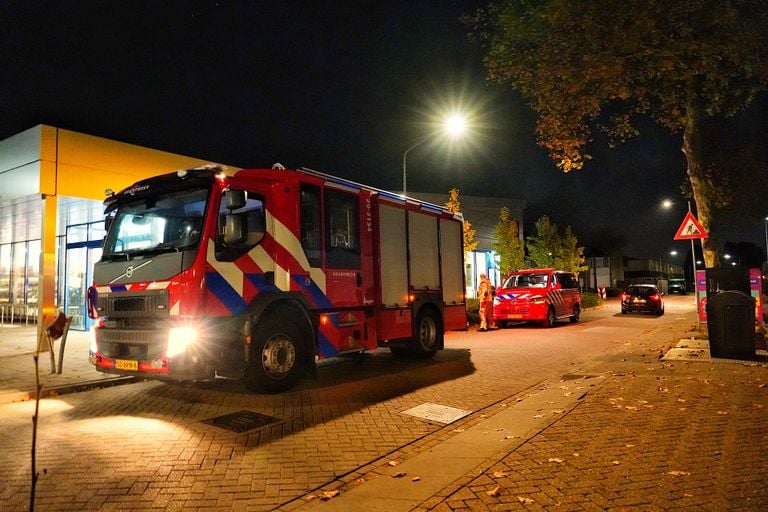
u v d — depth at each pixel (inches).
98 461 205.9
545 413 262.1
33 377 358.6
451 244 493.0
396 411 283.9
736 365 359.6
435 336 458.0
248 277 302.5
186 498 173.3
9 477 190.2
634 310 998.4
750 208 586.6
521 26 358.9
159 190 310.7
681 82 384.5
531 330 710.5
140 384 353.7
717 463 181.9
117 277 303.3
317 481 188.2
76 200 565.9
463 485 173.9
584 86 366.0
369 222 391.5
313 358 334.0
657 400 270.1
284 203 326.0
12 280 845.2
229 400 303.4
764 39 320.2
